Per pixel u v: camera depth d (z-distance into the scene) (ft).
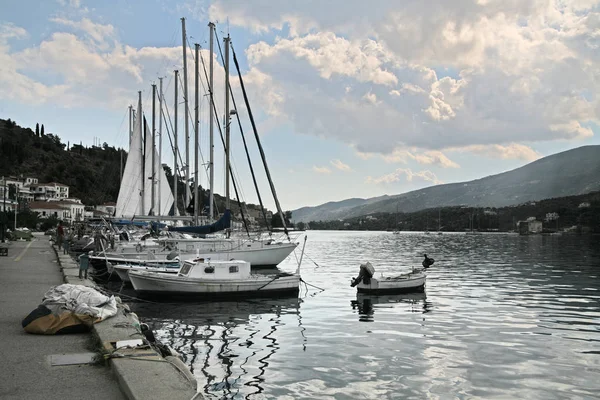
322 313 66.54
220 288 78.28
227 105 123.85
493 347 47.57
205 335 52.44
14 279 67.41
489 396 34.37
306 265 152.97
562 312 67.21
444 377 38.27
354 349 46.50
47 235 290.15
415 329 55.93
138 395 20.51
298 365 40.96
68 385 23.47
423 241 414.62
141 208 164.96
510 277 115.34
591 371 40.09
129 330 32.86
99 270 101.65
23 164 614.34
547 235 615.16
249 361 42.06
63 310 35.06
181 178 159.33
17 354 28.68
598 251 239.50
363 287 86.53
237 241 113.19
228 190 121.90
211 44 128.77
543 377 38.50
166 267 96.02
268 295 80.84
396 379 37.63
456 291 89.61
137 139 164.25
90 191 602.44
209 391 34.40
